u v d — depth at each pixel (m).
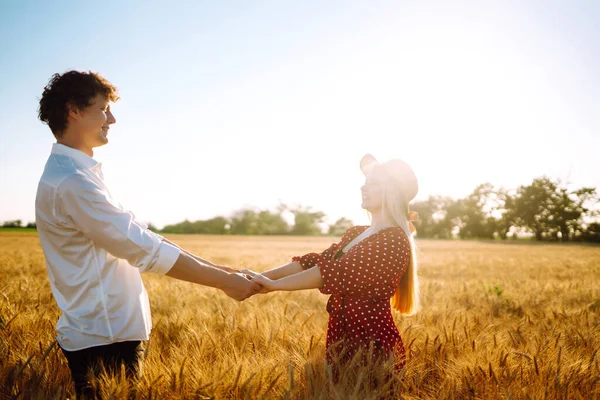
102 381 2.02
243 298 2.35
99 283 2.10
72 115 2.12
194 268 2.19
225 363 2.41
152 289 5.97
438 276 11.64
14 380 2.22
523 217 80.81
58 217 2.03
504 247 46.09
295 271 2.78
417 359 2.71
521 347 2.98
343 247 2.80
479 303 5.39
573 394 2.33
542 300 5.79
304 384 2.27
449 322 3.65
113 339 2.12
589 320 3.90
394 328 2.47
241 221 90.88
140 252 2.04
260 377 2.28
